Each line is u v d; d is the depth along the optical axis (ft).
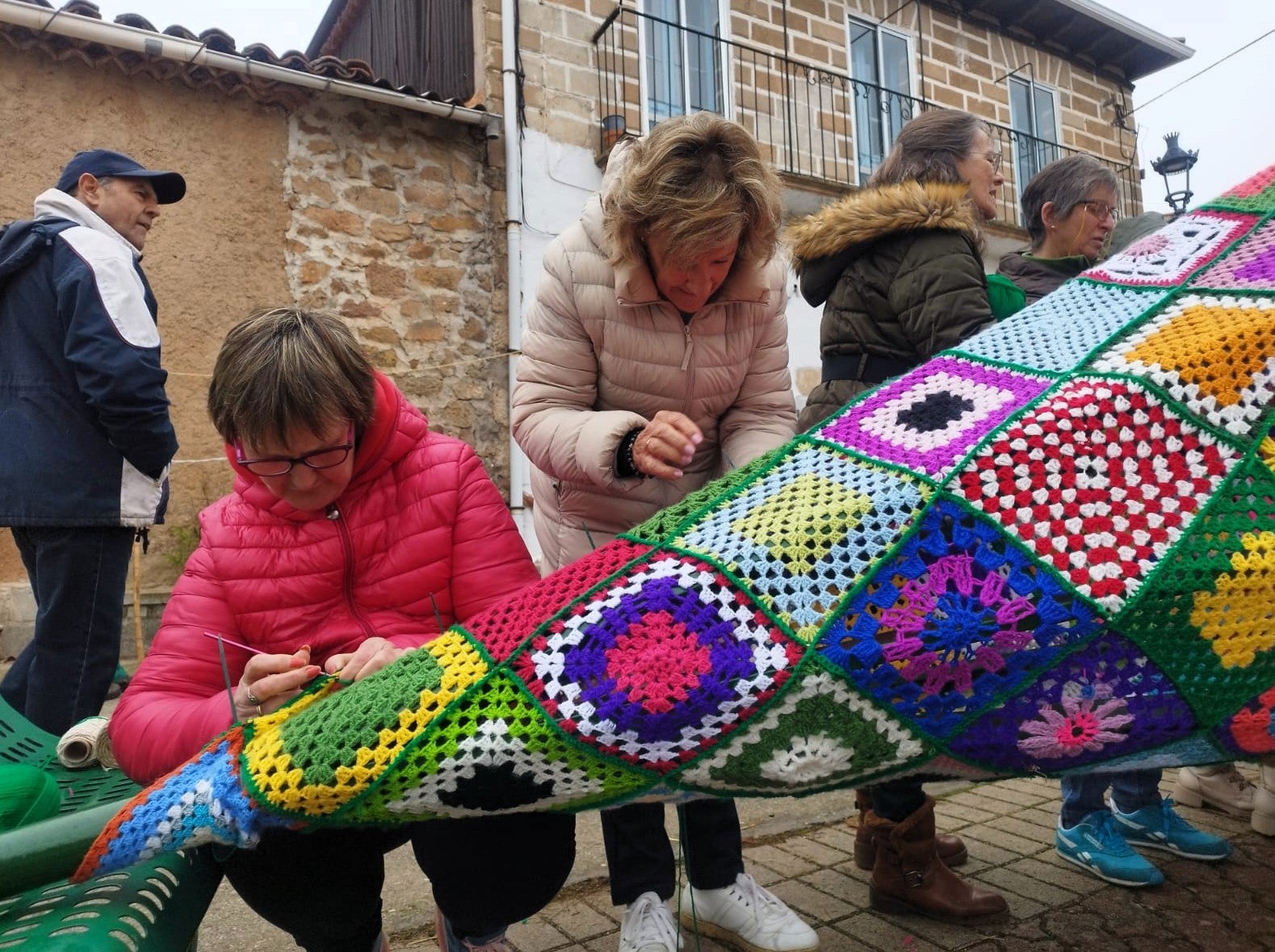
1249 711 3.70
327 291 19.75
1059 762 3.72
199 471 18.02
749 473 4.17
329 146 19.86
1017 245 29.58
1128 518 3.67
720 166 5.17
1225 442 3.83
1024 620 3.51
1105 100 35.42
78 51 17.15
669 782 3.56
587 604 3.71
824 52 28.32
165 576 17.38
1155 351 3.98
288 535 4.69
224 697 4.03
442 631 4.86
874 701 3.50
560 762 3.49
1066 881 7.30
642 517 6.17
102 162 9.16
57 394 7.96
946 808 9.19
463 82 23.16
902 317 6.16
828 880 7.43
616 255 5.43
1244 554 3.64
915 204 6.11
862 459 3.95
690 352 5.93
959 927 6.52
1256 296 4.07
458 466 4.93
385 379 4.78
